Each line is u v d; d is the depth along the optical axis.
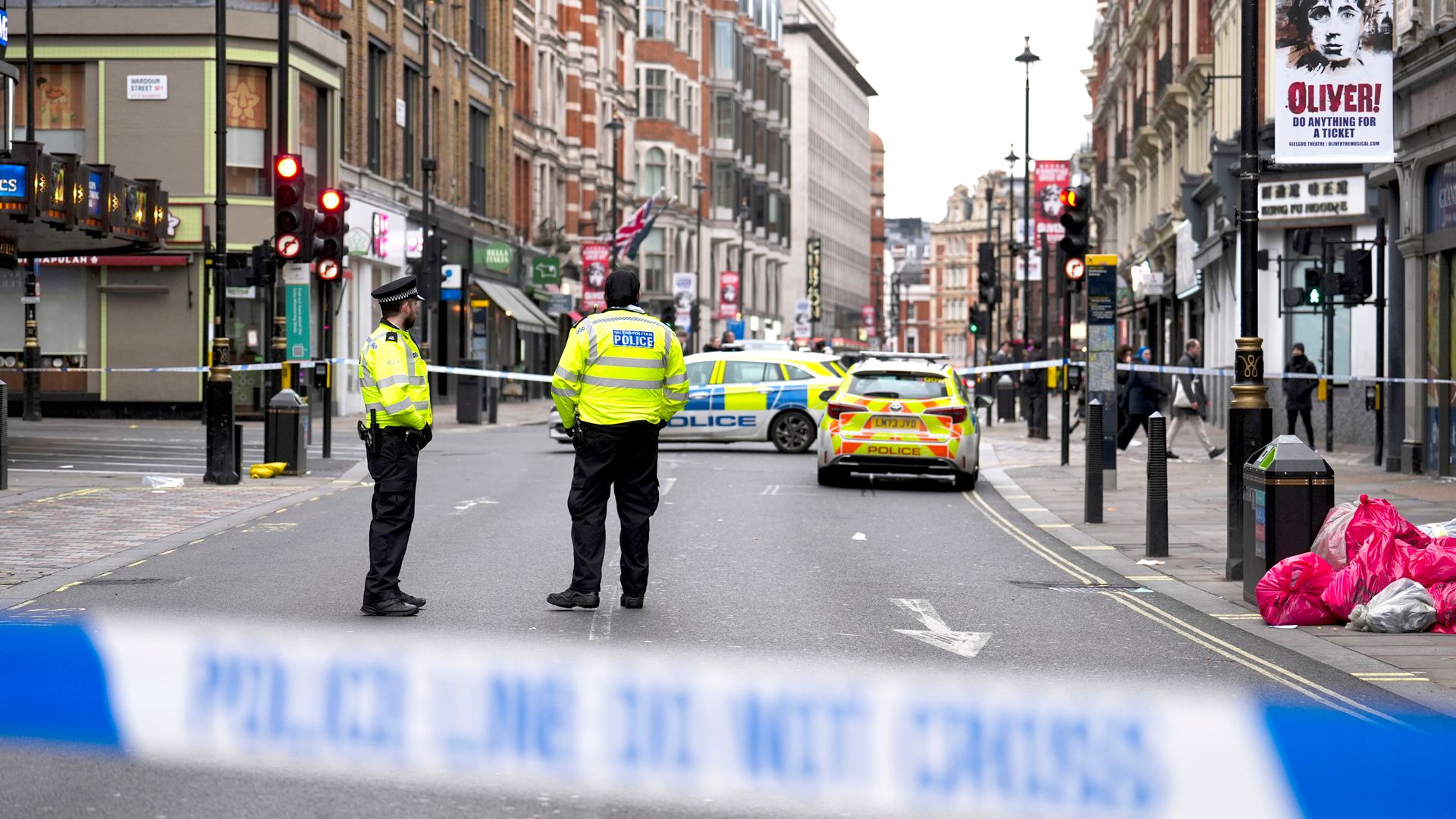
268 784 15.42
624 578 27.08
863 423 52.50
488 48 145.25
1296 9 32.84
